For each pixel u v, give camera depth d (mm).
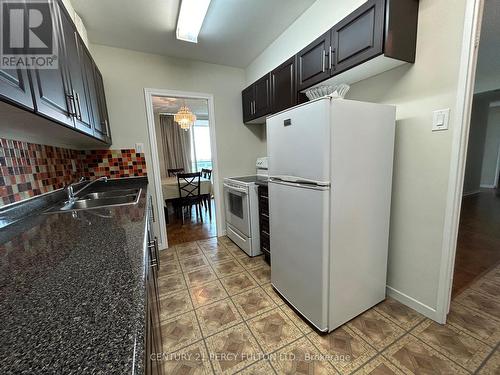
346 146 1272
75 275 599
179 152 6305
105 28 2084
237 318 1562
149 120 2635
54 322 426
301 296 1513
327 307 1368
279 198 1631
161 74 2672
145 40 2318
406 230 1569
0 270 643
